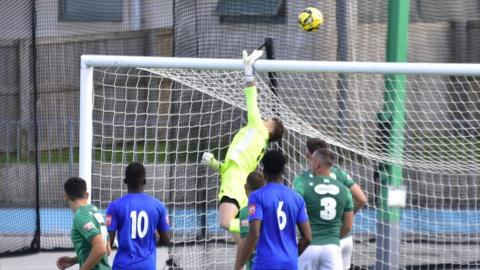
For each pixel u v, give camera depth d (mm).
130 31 46312
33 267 36094
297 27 41219
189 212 34188
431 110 33344
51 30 45750
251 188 22500
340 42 40344
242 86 29125
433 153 31734
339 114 31469
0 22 41531
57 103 45750
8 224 40000
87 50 46344
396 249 29438
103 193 33688
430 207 35781
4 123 42250
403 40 30578
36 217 39344
